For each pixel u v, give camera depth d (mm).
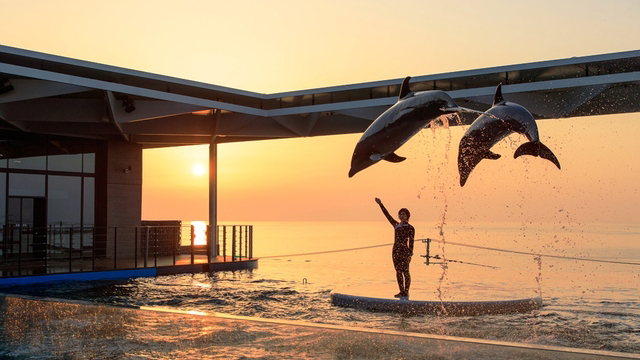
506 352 5457
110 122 18500
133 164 22250
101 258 21188
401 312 10805
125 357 5457
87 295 13195
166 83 17328
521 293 12266
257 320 7074
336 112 18406
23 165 19609
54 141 20500
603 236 108062
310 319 10141
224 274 18531
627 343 8312
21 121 18750
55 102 18203
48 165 20250
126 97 17281
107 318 7246
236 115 20109
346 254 36344
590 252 50906
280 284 15797
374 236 92250
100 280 16250
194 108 17844
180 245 23766
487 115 8633
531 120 8234
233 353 5551
